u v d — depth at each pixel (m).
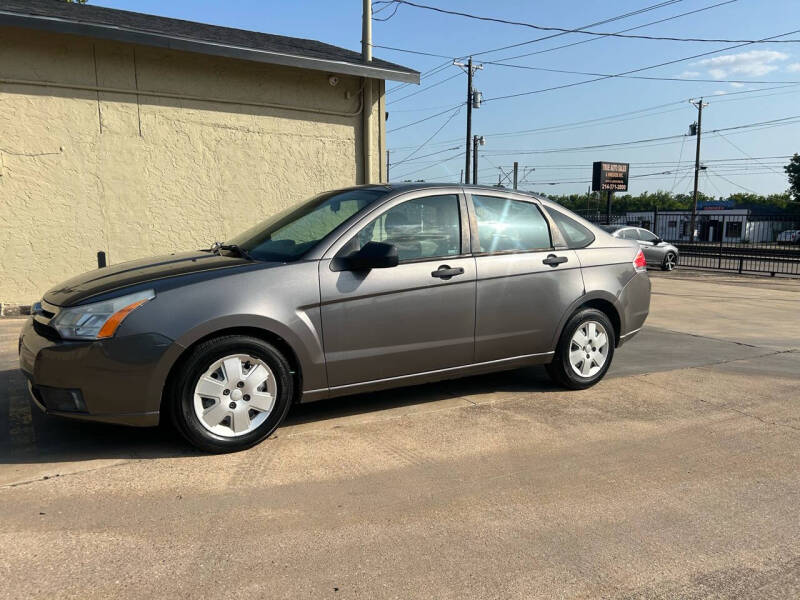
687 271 20.45
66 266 8.14
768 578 2.50
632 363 6.14
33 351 3.37
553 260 4.74
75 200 8.09
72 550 2.55
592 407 4.62
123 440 3.77
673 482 3.37
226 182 9.12
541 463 3.57
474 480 3.32
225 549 2.59
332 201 4.48
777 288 14.47
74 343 3.25
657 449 3.83
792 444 3.97
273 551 2.59
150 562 2.48
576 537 2.77
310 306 3.71
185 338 3.34
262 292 3.57
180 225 8.85
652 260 20.05
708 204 75.19
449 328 4.26
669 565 2.57
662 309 10.41
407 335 4.09
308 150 9.77
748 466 3.61
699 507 3.09
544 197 5.01
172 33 8.34
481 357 4.48
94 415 3.31
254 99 9.18
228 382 3.52
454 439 3.91
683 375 5.66
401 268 4.05
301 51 9.59
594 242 5.11
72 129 7.95
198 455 3.55
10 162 7.63
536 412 4.48
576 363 4.98
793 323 8.98
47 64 7.70
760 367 6.03
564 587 2.40
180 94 8.59
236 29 11.13
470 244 4.40
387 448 3.73
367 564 2.52
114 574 2.40
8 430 3.92
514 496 3.15
